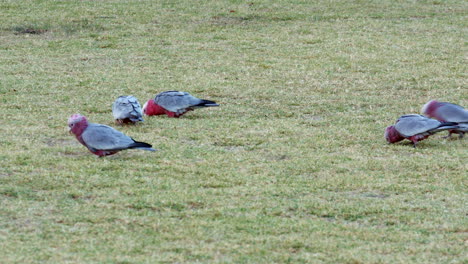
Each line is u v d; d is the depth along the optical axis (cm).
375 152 1334
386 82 1908
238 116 1589
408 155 1320
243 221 988
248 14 2630
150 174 1175
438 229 984
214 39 2331
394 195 1114
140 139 1375
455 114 1404
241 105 1684
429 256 891
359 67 2047
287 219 1002
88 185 1108
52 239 909
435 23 2575
